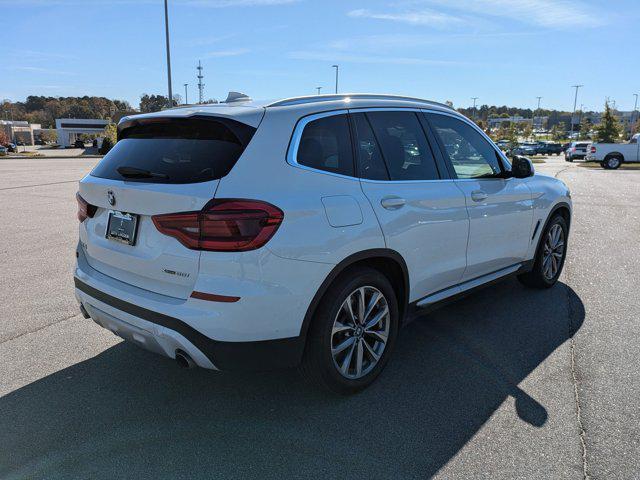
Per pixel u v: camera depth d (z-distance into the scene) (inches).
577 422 116.9
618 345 157.3
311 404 124.7
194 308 103.7
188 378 137.1
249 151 108.1
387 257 127.8
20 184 639.1
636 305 193.0
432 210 140.6
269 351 108.3
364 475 99.6
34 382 134.0
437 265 146.3
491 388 132.2
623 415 119.6
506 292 208.7
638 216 411.8
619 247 293.3
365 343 128.5
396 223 128.7
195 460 103.8
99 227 125.9
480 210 158.9
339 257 114.8
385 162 133.8
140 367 142.9
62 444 108.7
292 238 106.6
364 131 132.0
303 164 114.9
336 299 117.2
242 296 102.1
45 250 273.9
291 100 123.5
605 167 1246.9
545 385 133.5
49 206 437.1
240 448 107.7
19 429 113.7
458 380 136.3
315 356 117.4
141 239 113.0
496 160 175.9
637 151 1219.9
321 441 110.0
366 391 130.8
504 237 173.5
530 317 180.7
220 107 119.5
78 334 164.1
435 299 148.5
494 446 108.4
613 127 1969.7
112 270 123.0
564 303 195.2
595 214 422.3
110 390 130.6
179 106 136.9
